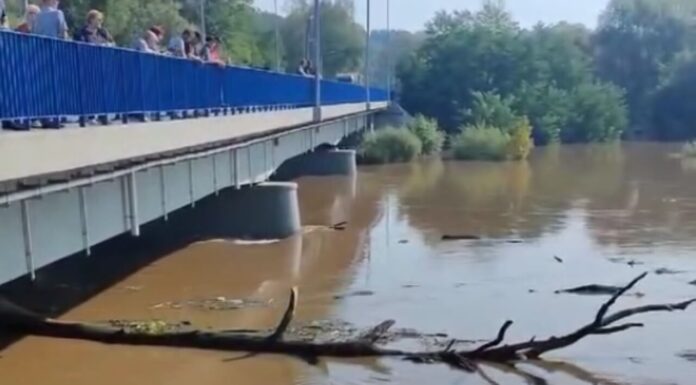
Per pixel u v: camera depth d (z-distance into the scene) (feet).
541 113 215.72
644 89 264.11
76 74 34.32
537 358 39.09
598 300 50.57
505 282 55.47
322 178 128.36
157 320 44.04
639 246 69.21
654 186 117.50
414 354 38.70
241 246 67.10
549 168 148.46
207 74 54.75
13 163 28.25
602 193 108.58
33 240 33.32
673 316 46.80
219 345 39.37
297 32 258.98
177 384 35.14
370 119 185.26
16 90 29.32
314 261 62.03
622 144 222.07
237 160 65.46
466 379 36.40
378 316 46.32
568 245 69.62
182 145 47.60
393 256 64.54
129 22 129.39
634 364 38.86
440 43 223.51
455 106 216.54
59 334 40.96
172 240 68.64
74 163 33.06
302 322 44.55
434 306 48.83
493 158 165.48
